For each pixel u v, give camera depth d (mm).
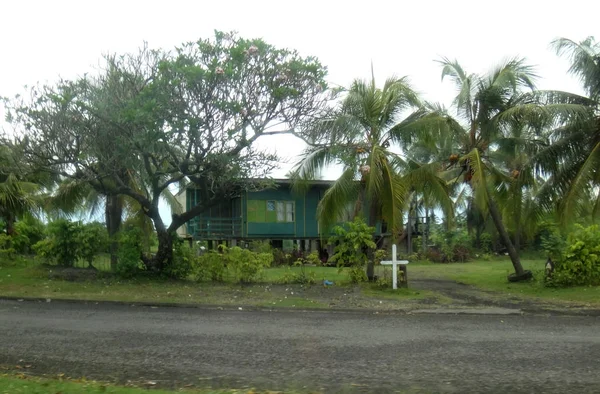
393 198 18969
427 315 14141
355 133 19047
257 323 12703
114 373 8289
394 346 10180
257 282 19453
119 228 23250
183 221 19703
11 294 16484
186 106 16547
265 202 32031
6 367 8617
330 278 20844
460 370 8430
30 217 29016
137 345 10211
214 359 9148
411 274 26656
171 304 15336
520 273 21156
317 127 18250
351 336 11148
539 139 20969
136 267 19297
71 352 9633
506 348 10000
